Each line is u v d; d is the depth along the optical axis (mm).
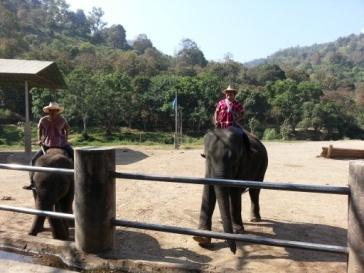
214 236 4395
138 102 49250
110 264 4582
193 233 4469
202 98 50938
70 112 42812
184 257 5469
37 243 4977
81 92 43000
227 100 6555
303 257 5504
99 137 43844
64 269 4641
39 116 44781
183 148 24062
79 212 4746
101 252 4758
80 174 4699
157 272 4414
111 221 4828
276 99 55625
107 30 146000
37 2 152125
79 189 4723
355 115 62938
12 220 7055
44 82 19625
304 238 6418
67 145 6703
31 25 124375
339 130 55531
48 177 5547
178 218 7434
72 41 125000
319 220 7438
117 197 9086
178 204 8477
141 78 55250
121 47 140375
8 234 5223
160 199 8922
